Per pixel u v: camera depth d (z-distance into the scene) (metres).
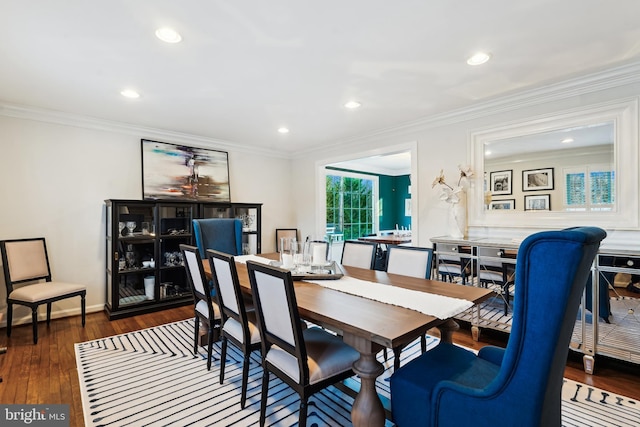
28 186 3.31
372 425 1.32
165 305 3.84
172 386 2.11
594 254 1.05
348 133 4.32
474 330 2.84
